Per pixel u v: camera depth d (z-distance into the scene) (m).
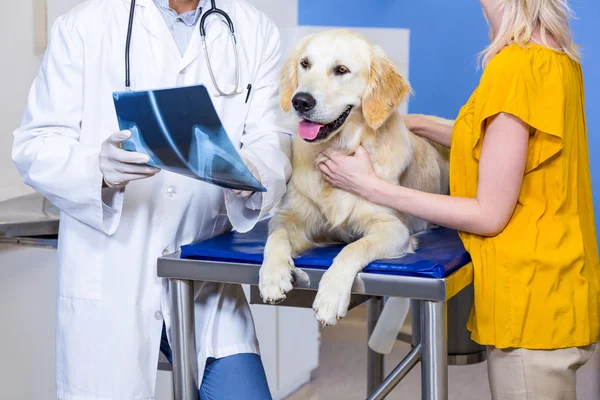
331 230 1.64
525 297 1.40
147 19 1.50
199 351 1.54
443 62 3.87
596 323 1.48
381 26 3.94
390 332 2.20
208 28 1.56
